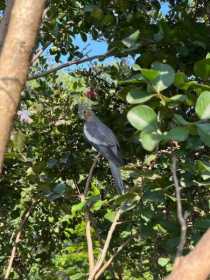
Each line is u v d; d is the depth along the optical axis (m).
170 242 2.36
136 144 3.15
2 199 3.91
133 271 3.46
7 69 1.49
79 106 3.46
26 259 4.21
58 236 4.26
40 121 4.10
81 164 3.66
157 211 2.62
